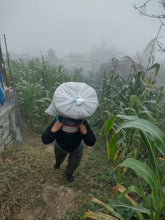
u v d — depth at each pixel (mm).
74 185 2682
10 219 2068
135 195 2551
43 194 2449
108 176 2898
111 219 1490
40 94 4996
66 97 1883
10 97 3025
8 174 2539
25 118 4867
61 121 2088
